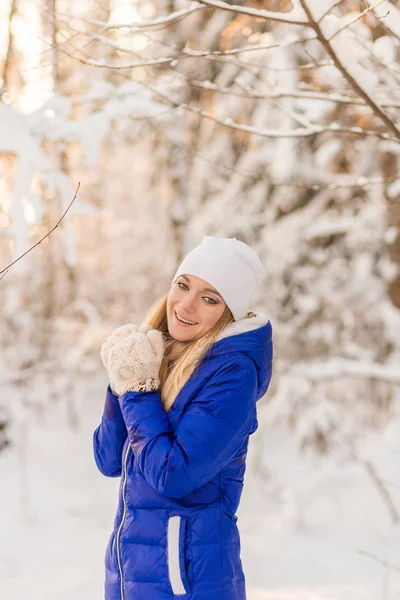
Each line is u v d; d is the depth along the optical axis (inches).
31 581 165.0
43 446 291.9
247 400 74.6
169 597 70.7
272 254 298.8
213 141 294.5
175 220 294.4
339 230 291.7
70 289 347.9
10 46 191.9
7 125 152.6
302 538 205.6
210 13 257.0
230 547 74.0
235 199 296.4
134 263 389.1
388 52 134.3
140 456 72.5
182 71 249.3
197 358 76.4
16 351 309.0
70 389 327.9
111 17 166.1
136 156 358.9
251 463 285.6
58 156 248.1
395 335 257.0
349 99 119.0
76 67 218.5
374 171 285.7
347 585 156.4
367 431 315.9
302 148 289.4
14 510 223.9
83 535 205.2
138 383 76.0
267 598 147.1
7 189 217.0
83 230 400.5
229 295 80.4
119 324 377.1
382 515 217.8
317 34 98.2
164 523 72.3
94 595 153.9
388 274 274.7
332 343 312.0
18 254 149.6
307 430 278.4
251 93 121.1
